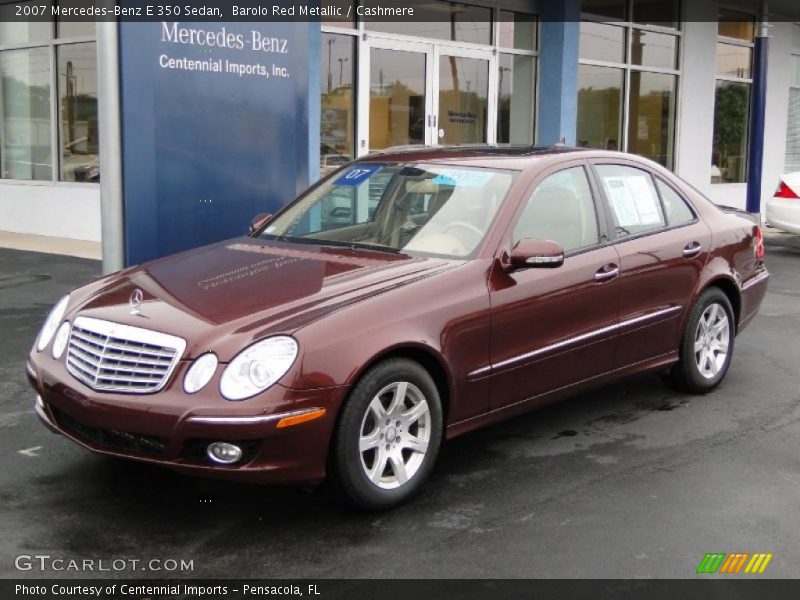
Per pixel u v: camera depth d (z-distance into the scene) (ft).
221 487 14.76
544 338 16.06
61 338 14.40
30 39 42.34
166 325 13.26
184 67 23.72
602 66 49.32
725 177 58.18
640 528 13.43
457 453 16.57
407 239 16.43
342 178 18.61
